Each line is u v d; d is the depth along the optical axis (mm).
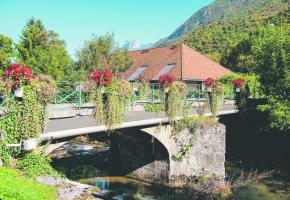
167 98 21062
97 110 15844
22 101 12852
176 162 22375
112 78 16312
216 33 104250
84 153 31297
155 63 43906
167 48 45406
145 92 22219
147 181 23797
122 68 43375
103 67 41938
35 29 34125
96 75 15852
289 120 26062
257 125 30422
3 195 9930
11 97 12695
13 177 11977
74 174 25375
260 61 29578
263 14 121500
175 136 22062
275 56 28375
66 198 12594
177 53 42375
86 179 24312
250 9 149875
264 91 29297
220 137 23703
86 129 15242
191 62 40969
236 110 29484
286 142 29031
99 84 15859
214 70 41719
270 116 27219
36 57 33688
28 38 33906
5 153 12641
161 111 20953
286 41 28406
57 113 14641
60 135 14109
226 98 29734
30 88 12977
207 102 25031
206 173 23141
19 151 12977
